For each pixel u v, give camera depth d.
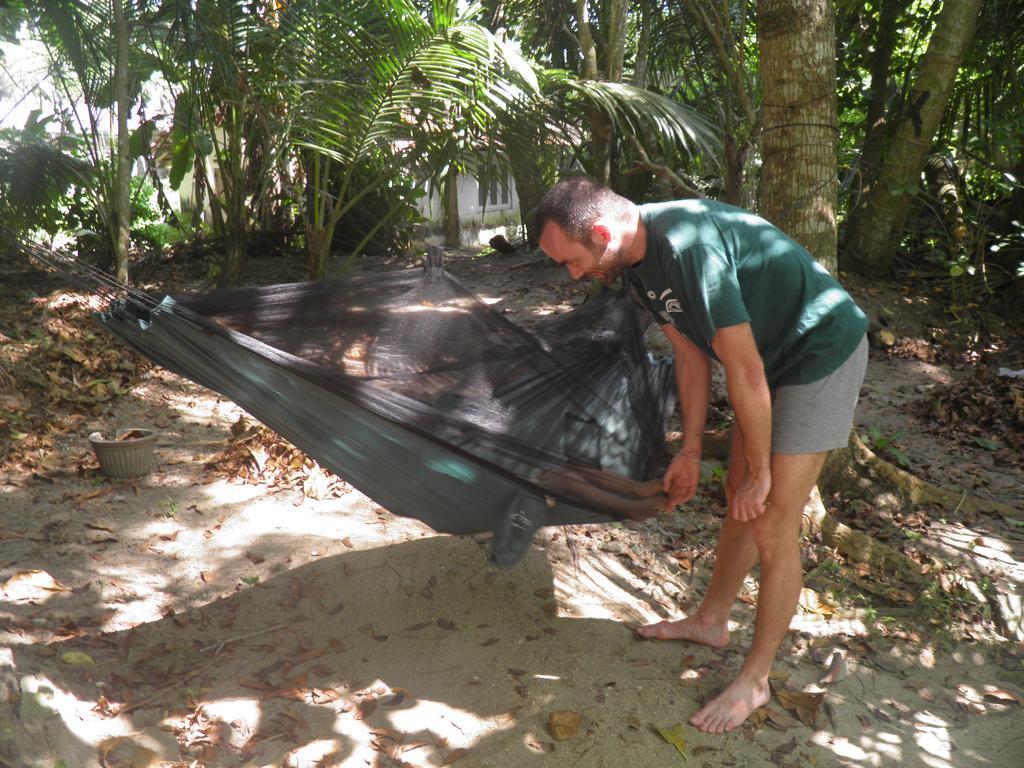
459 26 6.09
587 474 2.95
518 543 3.00
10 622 2.97
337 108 6.45
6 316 5.95
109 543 3.59
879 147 8.25
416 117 6.61
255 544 3.66
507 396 3.26
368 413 2.83
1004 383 6.11
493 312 3.30
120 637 3.01
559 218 2.47
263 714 2.72
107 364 5.43
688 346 2.87
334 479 4.24
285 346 3.09
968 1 7.24
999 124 7.41
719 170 6.73
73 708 2.51
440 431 2.84
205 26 6.35
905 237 8.69
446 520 3.12
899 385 6.32
